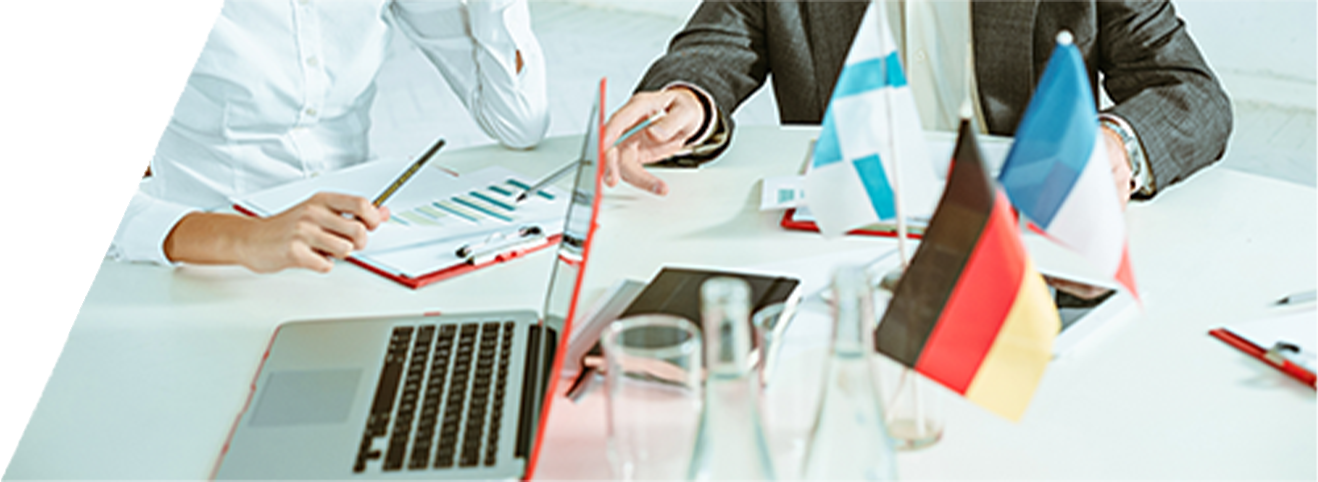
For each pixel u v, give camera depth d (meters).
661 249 1.20
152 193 1.42
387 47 1.65
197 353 1.02
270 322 1.08
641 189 1.39
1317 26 3.29
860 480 0.62
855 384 0.61
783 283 1.03
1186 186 1.33
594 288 1.09
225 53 1.52
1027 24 1.56
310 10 1.55
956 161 0.72
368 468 0.78
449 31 1.62
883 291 0.81
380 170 1.49
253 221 1.22
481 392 0.87
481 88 1.58
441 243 1.24
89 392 0.96
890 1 1.72
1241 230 1.18
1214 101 1.38
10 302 2.28
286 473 0.78
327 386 0.90
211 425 0.89
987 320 0.73
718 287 0.58
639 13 4.88
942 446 0.80
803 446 0.77
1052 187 0.83
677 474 0.71
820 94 1.76
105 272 1.23
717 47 1.71
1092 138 0.81
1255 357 0.90
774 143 1.56
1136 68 1.51
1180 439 0.80
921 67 1.76
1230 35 3.51
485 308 1.08
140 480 0.82
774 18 1.73
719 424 0.58
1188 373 0.89
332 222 1.17
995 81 1.62
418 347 0.96
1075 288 1.04
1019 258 0.73
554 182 1.42
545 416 0.78
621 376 0.69
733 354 0.58
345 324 1.02
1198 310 0.99
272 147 1.60
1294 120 3.36
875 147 0.97
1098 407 0.84
